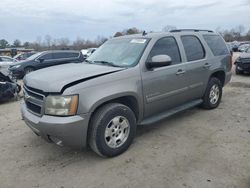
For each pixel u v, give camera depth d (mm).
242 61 11539
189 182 2980
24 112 3670
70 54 14555
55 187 2990
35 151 3920
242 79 10523
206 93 5469
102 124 3383
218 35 5980
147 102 4020
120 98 3750
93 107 3266
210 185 2908
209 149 3793
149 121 4145
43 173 3289
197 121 5031
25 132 4738
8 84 7297
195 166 3318
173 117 5297
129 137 3773
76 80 3271
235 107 5988
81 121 3188
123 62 4062
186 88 4770
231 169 3223
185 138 4234
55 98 3154
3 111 6414
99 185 3000
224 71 5832
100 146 3422
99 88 3361
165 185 2945
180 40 4785
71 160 3604
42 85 3316
